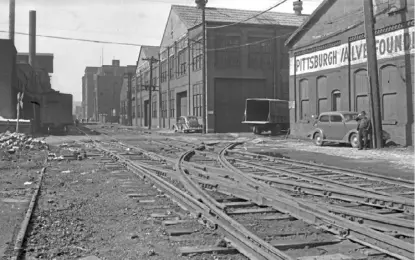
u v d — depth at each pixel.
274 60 44.78
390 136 21.77
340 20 26.28
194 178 10.53
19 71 43.00
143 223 6.75
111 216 7.23
